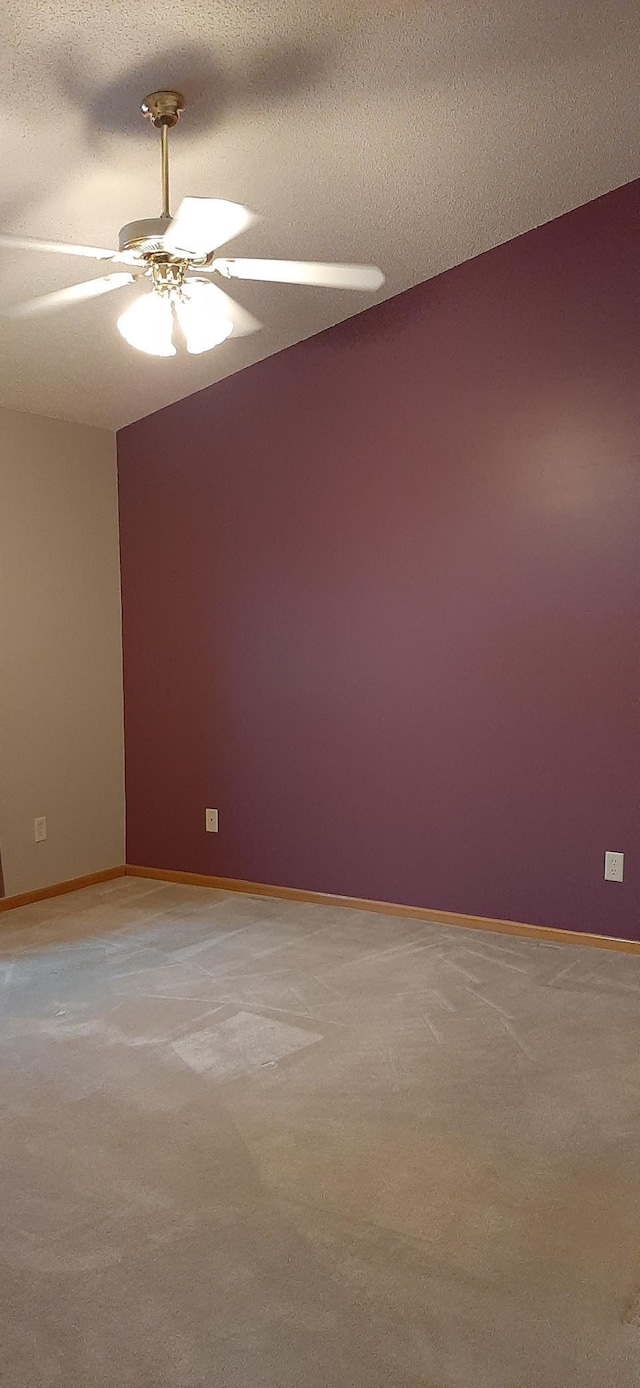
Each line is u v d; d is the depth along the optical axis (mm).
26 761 4562
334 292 3938
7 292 3396
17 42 2291
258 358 4441
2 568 4410
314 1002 3254
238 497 4582
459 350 3943
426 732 4121
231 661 4664
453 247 3764
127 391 4480
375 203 3338
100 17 2260
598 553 3693
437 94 2777
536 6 2500
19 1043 2979
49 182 2836
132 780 5062
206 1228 2064
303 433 4363
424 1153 2334
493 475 3900
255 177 3041
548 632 3811
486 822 3996
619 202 3562
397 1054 2852
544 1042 2908
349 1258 1959
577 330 3686
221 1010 3203
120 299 3533
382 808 4262
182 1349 1723
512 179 3340
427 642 4094
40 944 3945
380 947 3820
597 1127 2434
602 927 3762
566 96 2893
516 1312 1796
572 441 3721
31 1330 1777
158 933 4066
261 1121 2490
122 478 4977
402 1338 1738
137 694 5012
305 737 4461
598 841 3748
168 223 2348
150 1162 2318
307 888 4516
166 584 4859
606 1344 1714
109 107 2564
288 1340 1738
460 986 3375
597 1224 2057
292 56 2506
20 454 4484
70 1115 2539
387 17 2439
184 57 2436
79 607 4809
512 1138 2393
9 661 4465
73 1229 2070
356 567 4262
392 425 4125
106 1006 3260
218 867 4801
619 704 3678
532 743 3871
